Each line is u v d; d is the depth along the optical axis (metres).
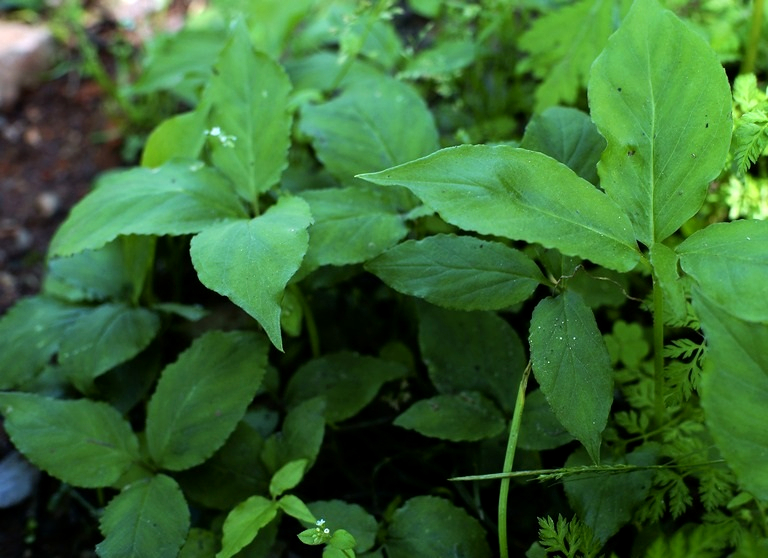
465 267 0.40
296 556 0.46
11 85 0.73
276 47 0.60
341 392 0.47
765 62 0.54
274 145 0.45
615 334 0.46
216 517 0.45
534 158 0.37
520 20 0.62
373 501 0.48
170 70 0.61
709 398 0.35
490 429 0.44
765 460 0.35
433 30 0.67
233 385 0.45
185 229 0.43
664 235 0.38
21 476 0.52
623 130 0.38
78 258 0.52
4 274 0.62
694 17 0.56
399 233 0.44
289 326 0.46
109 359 0.48
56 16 0.78
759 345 0.35
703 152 0.38
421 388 0.50
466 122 0.58
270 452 0.45
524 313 0.51
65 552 0.50
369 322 0.53
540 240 0.36
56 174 0.67
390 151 0.48
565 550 0.39
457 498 0.47
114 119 0.70
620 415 0.43
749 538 0.37
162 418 0.44
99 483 0.44
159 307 0.50
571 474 0.41
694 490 0.44
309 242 0.44
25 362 0.49
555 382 0.38
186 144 0.49
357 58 0.61
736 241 0.37
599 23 0.51
